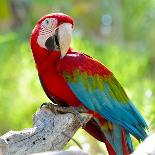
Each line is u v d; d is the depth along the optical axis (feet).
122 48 62.69
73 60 28.50
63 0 64.69
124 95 29.55
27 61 48.44
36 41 28.30
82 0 71.20
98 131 28.81
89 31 73.20
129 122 28.73
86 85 28.55
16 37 57.47
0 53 53.83
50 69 28.07
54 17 28.22
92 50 51.90
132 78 50.60
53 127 25.70
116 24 70.79
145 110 35.58
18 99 45.37
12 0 70.33
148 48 68.39
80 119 26.61
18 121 44.19
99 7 71.82
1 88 47.57
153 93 43.01
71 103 28.53
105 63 50.67
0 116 45.52
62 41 28.12
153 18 68.69
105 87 29.14
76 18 70.49
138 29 69.31
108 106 28.78
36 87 43.98
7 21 70.03
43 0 64.34
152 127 33.63
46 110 26.37
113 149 28.09
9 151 24.53
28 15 68.74
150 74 60.34
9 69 50.60
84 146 36.70
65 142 26.07
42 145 25.26
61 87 28.17
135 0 68.80
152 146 20.93
